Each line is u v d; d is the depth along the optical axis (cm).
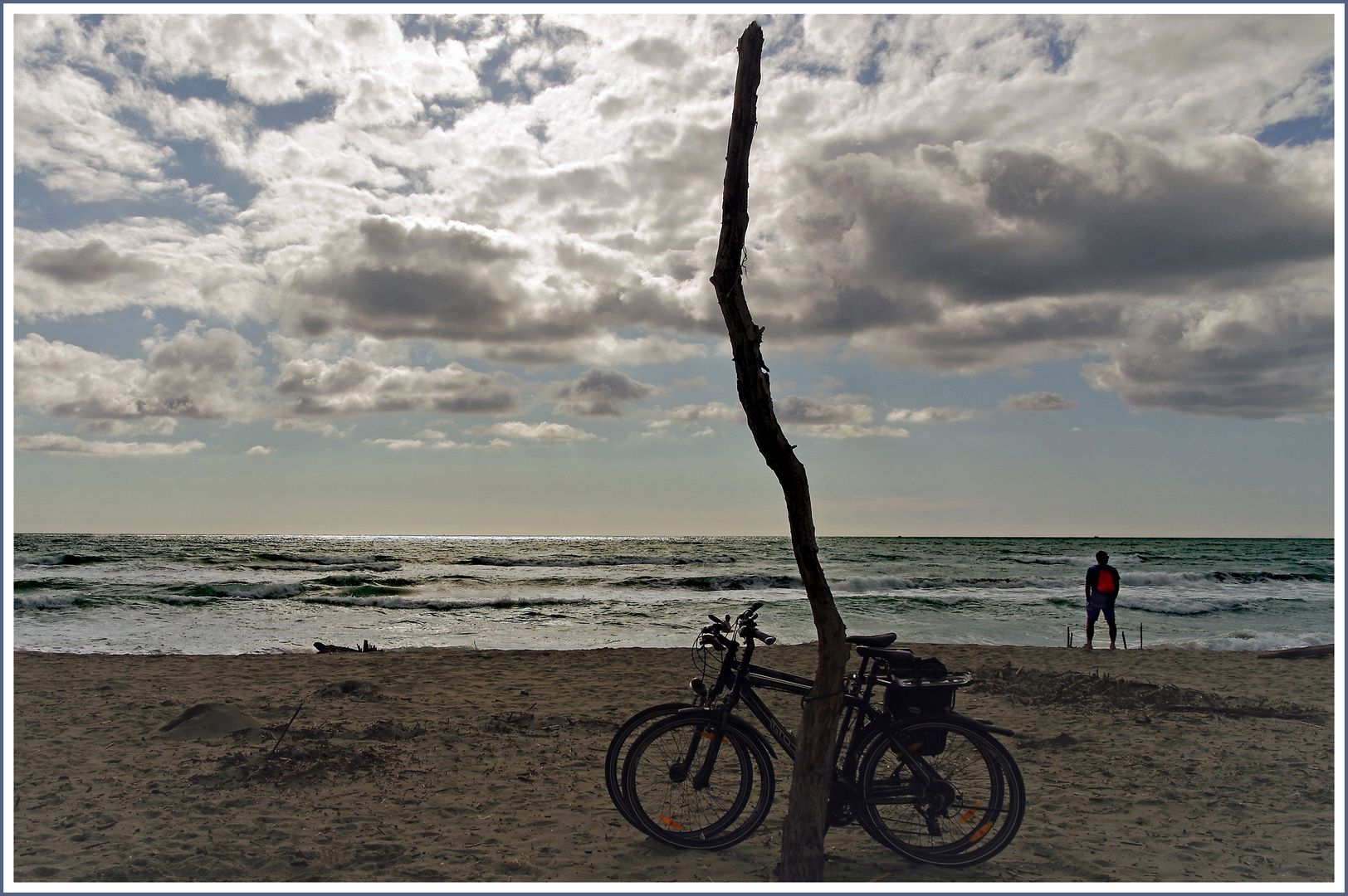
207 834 414
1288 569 4353
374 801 473
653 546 8625
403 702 794
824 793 347
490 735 648
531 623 2019
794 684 392
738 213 336
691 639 1720
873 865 377
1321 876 365
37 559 4059
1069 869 373
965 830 383
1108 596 1232
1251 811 469
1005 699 820
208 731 627
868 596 2719
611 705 789
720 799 405
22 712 720
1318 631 1811
